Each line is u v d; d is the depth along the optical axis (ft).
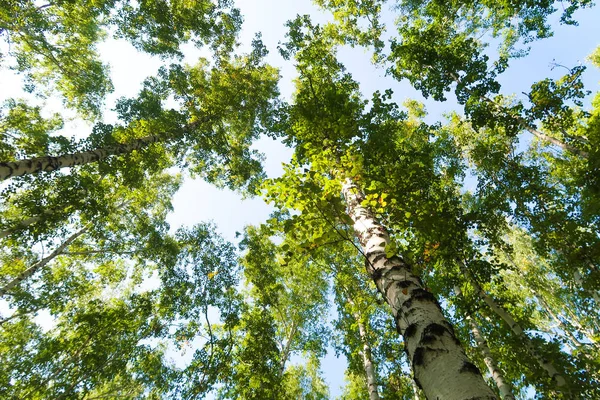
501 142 37.60
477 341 23.73
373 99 21.66
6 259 33.83
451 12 37.78
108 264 41.93
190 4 38.58
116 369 29.86
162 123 33.81
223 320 29.32
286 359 34.68
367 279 31.94
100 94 41.83
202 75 42.22
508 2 31.86
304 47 34.73
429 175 18.11
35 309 32.55
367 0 38.14
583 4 28.86
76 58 39.22
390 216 12.49
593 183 26.40
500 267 22.12
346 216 9.61
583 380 20.11
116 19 36.29
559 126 30.78
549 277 42.45
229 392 26.89
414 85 38.32
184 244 34.91
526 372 22.35
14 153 27.20
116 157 32.78
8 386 28.17
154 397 29.91
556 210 29.45
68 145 27.96
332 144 14.56
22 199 26.91
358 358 31.17
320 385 47.55
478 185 33.47
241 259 35.94
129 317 30.89
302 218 9.80
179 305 30.50
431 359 5.81
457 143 43.32
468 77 32.76
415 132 34.04
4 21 32.63
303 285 41.32
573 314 38.93
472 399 4.82
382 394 29.17
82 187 29.14
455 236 19.08
